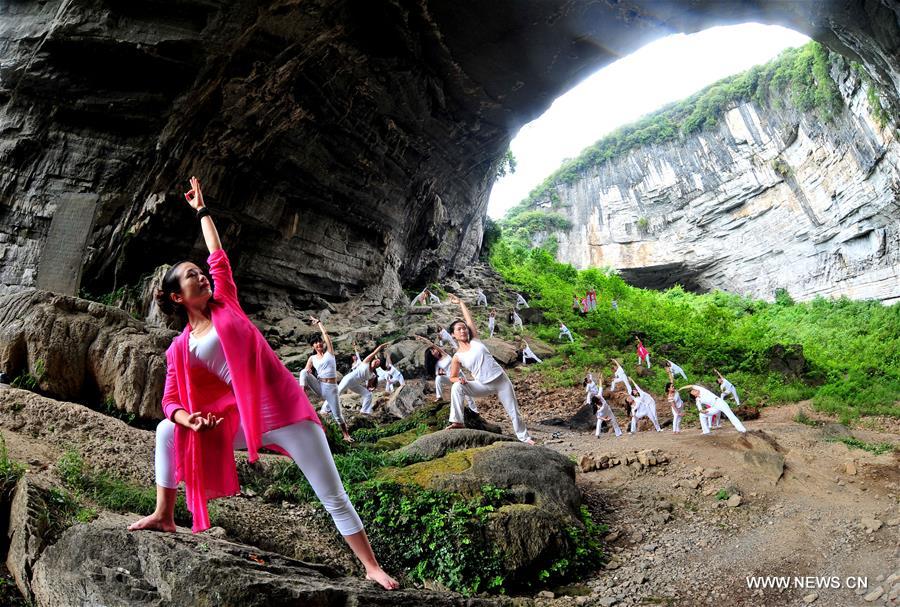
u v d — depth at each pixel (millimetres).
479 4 17250
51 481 4375
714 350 22359
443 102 21047
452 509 5973
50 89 13414
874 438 10648
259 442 2986
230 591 2990
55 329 6707
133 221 14281
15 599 3469
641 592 5746
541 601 5445
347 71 17016
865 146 34656
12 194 13602
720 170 52594
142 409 6621
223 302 3250
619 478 8836
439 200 26547
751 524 7082
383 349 17906
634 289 42438
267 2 13156
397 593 3693
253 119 15297
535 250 42938
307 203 19375
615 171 61188
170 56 13141
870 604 5113
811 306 38031
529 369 20016
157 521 3443
